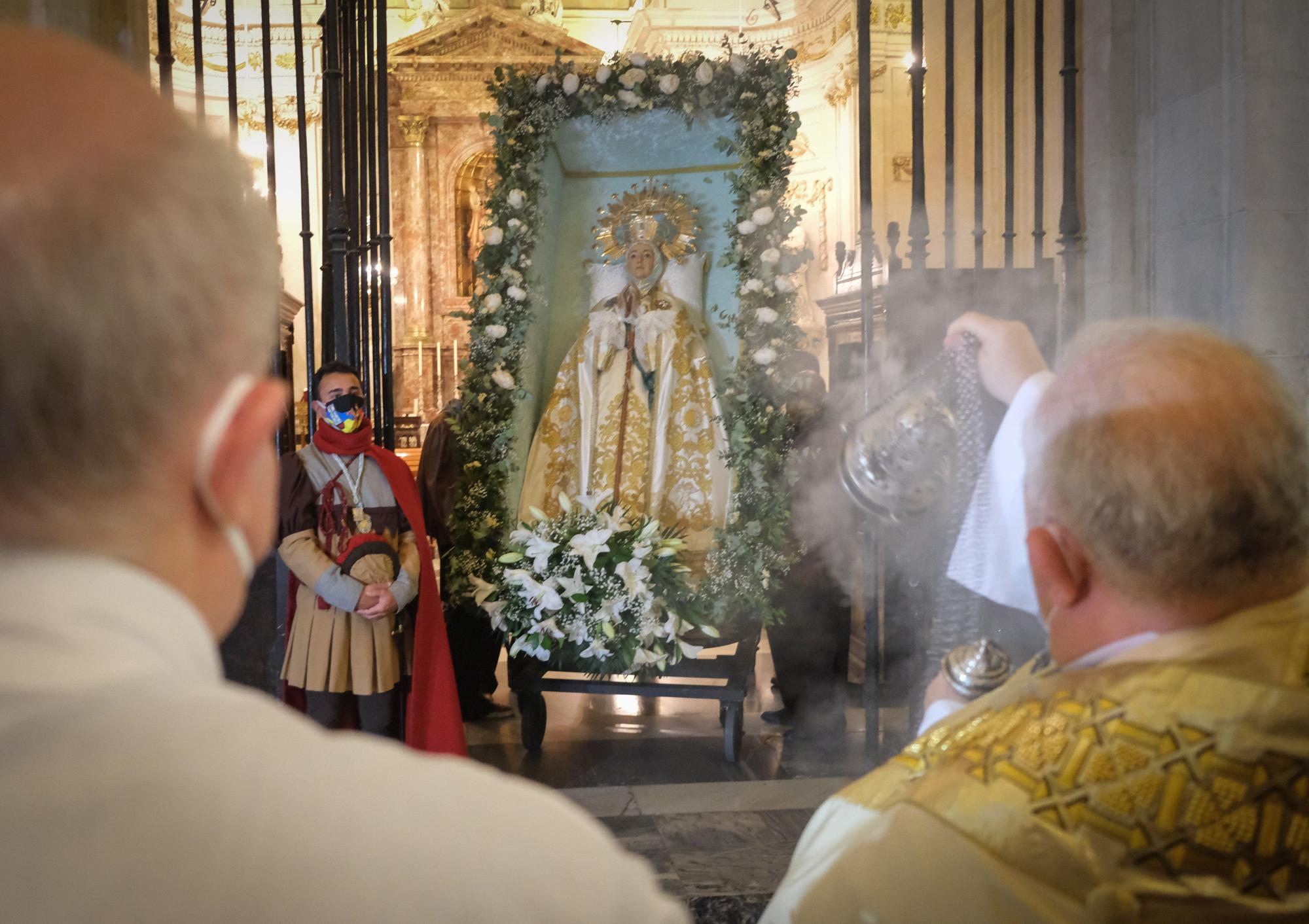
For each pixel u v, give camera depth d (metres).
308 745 0.45
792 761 3.97
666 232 5.18
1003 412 1.47
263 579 3.53
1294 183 3.26
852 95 12.12
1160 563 0.79
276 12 13.48
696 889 2.80
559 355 5.34
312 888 0.40
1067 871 0.73
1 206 0.41
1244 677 0.75
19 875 0.39
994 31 5.53
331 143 4.09
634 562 4.09
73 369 0.41
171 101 0.50
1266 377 0.84
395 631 3.54
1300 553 0.81
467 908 0.41
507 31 14.55
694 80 4.62
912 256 3.44
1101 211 3.87
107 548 0.45
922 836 0.79
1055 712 0.80
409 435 12.45
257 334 0.49
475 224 14.92
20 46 0.46
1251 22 3.24
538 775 3.86
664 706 4.75
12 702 0.41
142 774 0.40
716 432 4.89
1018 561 1.23
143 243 0.43
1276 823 0.71
